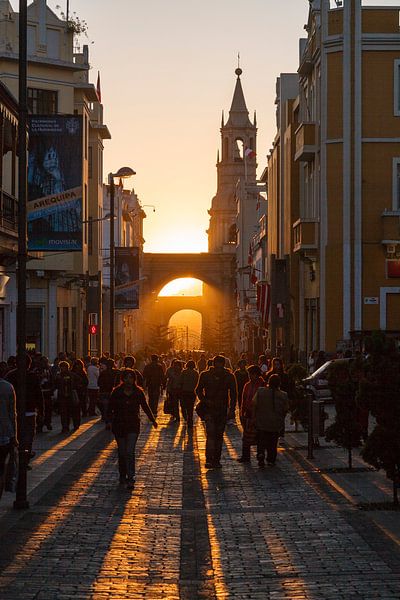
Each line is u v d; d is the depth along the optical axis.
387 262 84.56
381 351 29.75
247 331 192.38
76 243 66.81
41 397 40.00
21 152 33.69
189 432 61.06
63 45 98.50
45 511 30.70
